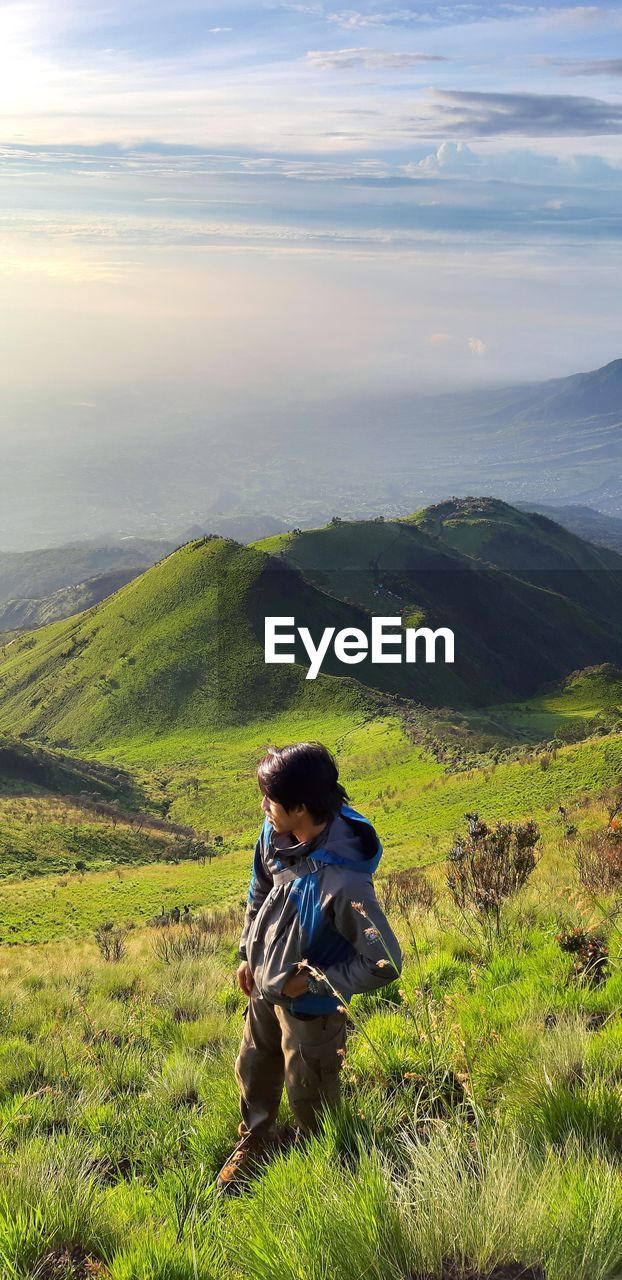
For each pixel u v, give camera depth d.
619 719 97.75
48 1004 8.78
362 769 95.44
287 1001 3.10
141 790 117.06
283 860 3.09
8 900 53.62
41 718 155.62
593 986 4.92
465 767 82.06
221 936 12.41
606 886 7.78
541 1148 2.89
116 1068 5.53
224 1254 2.64
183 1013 7.39
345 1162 3.02
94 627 176.00
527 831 7.80
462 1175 2.55
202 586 171.62
